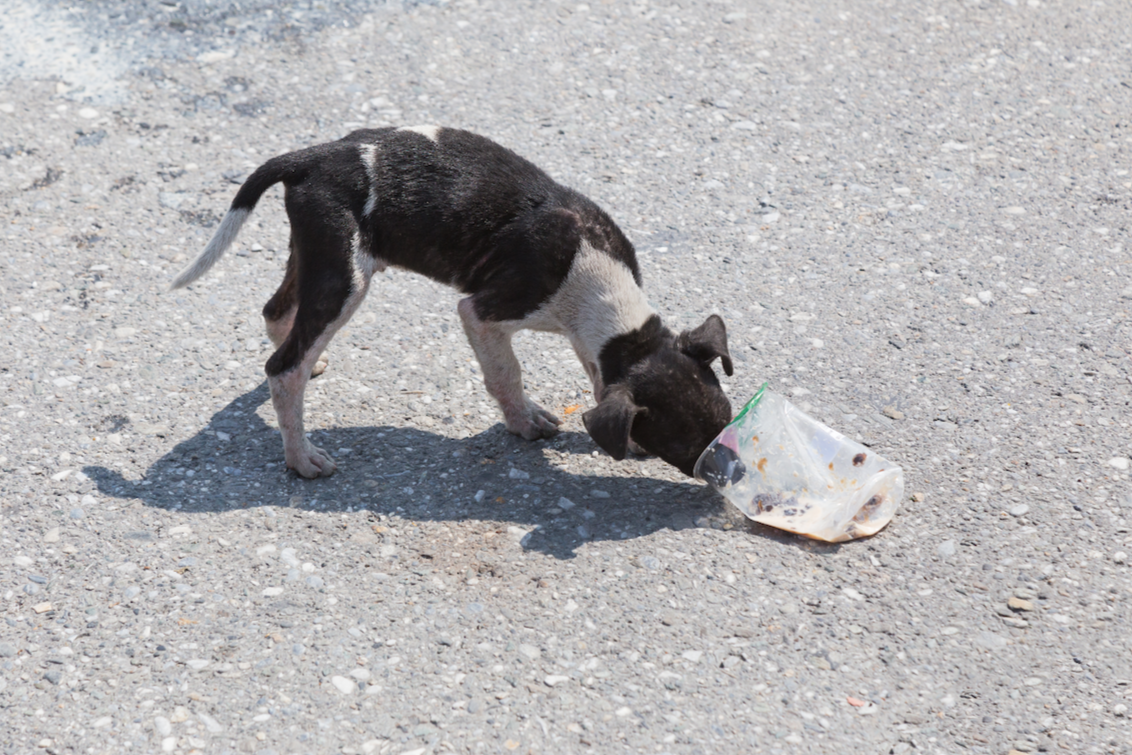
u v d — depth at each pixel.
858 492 3.95
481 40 7.25
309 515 4.12
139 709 3.31
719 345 4.08
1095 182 6.14
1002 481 4.22
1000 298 5.29
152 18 7.19
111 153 6.16
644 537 3.99
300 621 3.63
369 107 6.61
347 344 5.11
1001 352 4.94
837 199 6.04
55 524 4.03
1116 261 5.53
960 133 6.57
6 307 5.14
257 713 3.30
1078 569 3.81
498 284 4.25
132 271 5.43
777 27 7.52
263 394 4.79
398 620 3.64
